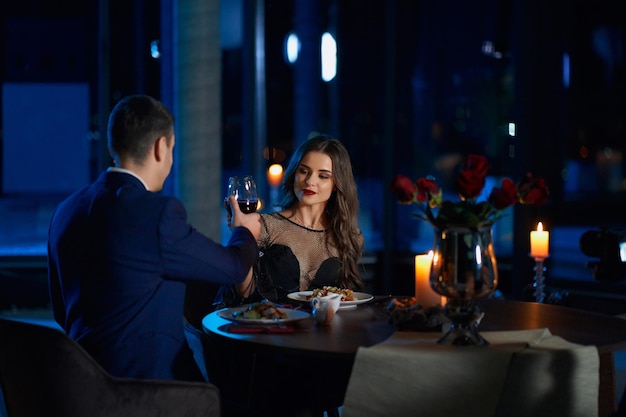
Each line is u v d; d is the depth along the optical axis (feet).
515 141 19.69
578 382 6.61
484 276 6.89
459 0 22.43
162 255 6.96
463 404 6.47
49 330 6.35
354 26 22.88
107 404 6.48
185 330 8.27
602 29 21.13
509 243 23.68
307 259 10.23
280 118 22.53
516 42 19.53
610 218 22.50
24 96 22.97
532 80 19.34
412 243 24.13
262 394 9.21
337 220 10.27
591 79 21.36
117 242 6.92
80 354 6.39
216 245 7.28
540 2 19.13
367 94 23.12
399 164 22.21
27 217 23.75
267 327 7.63
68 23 22.66
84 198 7.20
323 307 7.85
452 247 6.91
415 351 6.48
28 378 6.57
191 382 6.80
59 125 23.15
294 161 10.36
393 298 9.07
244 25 21.81
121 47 21.29
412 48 22.15
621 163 22.52
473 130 23.06
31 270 22.70
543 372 6.48
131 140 7.14
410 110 22.34
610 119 22.13
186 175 17.67
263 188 22.31
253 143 22.03
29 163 23.40
